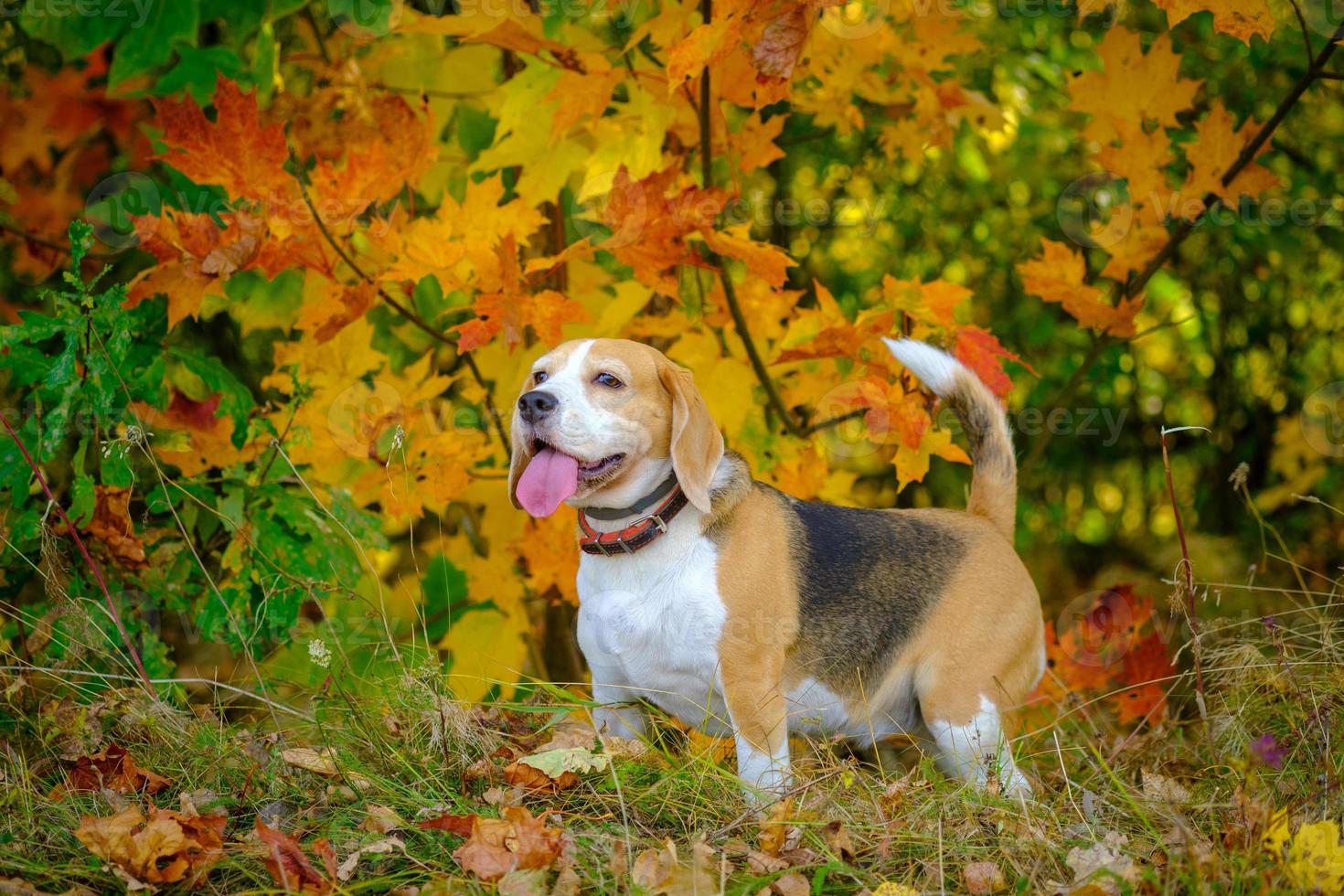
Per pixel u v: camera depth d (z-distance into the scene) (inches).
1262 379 228.2
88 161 182.2
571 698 138.6
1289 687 143.5
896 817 121.1
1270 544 223.5
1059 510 234.5
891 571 142.7
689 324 171.5
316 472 163.0
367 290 144.8
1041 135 203.5
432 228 141.4
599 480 130.3
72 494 143.0
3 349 146.4
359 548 147.3
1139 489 234.8
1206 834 119.4
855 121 181.2
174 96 149.6
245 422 154.8
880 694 143.9
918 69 174.6
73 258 143.9
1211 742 137.3
